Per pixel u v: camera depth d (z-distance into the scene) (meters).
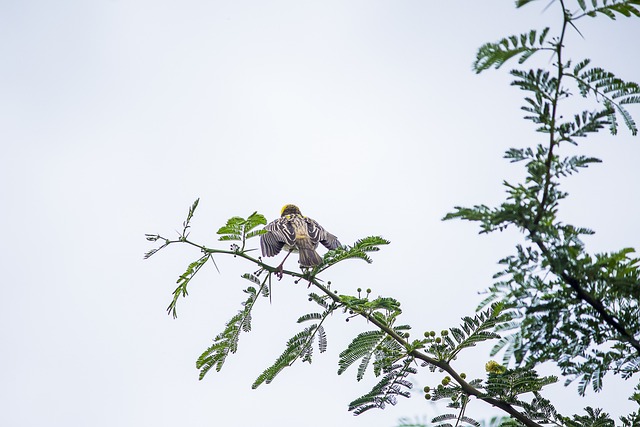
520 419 9.81
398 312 11.33
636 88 8.22
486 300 8.45
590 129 8.14
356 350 10.99
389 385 10.48
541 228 8.08
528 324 8.34
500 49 8.22
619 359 8.72
